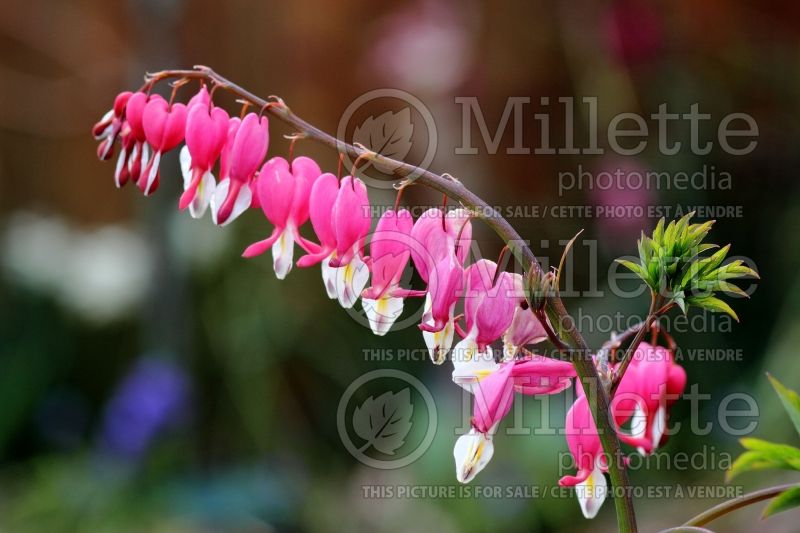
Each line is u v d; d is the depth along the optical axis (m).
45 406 6.41
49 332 6.69
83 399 6.62
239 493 5.53
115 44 6.91
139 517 5.37
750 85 5.69
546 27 5.64
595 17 5.58
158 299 5.85
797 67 5.63
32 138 7.17
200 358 6.16
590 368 1.71
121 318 6.44
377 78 5.87
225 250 6.05
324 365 5.98
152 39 5.85
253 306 6.06
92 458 6.00
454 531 5.12
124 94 1.98
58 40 7.00
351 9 6.02
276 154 6.19
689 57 5.66
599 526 4.98
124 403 5.60
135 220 6.92
